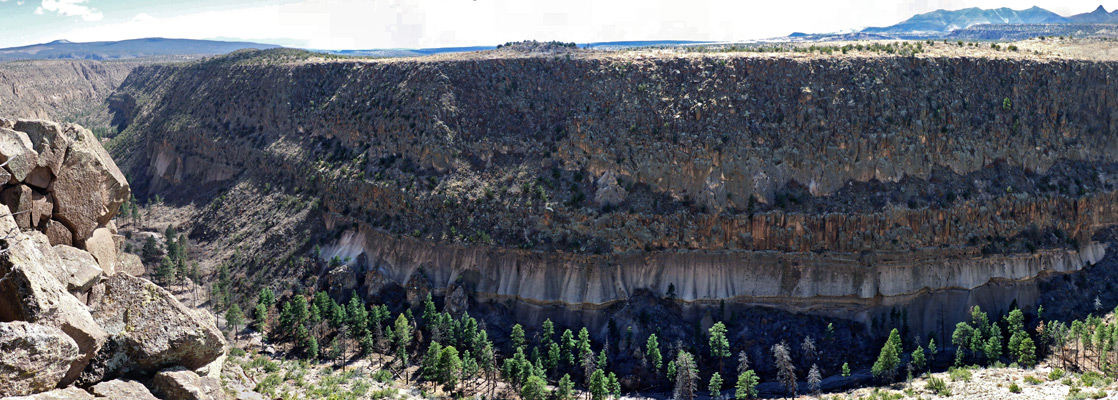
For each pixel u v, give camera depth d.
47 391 36.06
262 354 130.88
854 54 166.25
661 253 145.00
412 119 172.75
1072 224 152.50
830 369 131.25
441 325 136.50
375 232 161.50
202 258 177.38
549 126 165.12
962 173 151.50
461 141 166.00
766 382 127.19
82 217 49.59
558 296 143.50
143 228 199.25
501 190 155.38
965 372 117.00
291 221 176.25
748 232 145.00
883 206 145.12
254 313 146.88
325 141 192.88
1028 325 139.88
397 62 194.00
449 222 154.50
